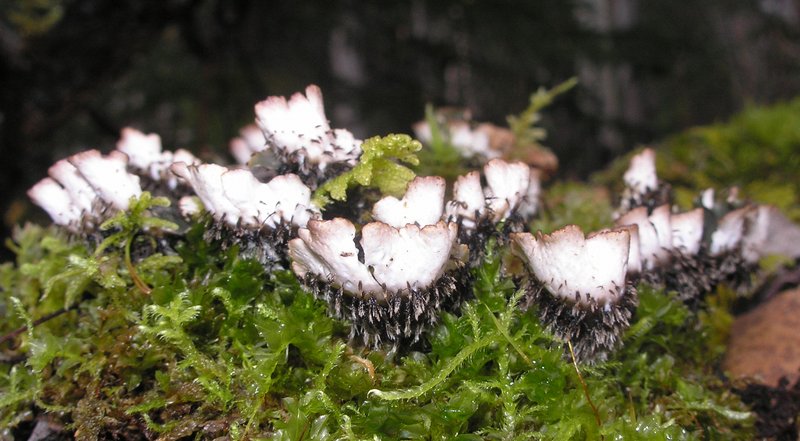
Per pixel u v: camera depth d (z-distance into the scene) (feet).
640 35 1.52
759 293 0.69
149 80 1.67
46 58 1.10
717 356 0.61
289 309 0.47
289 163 0.50
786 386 0.58
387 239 0.42
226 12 1.42
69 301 0.52
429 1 1.39
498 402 0.46
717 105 2.88
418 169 0.69
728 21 2.97
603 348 0.48
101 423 0.47
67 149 1.65
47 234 0.67
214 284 0.49
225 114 1.55
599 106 1.88
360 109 1.63
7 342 0.56
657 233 0.53
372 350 0.47
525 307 0.48
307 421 0.44
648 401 0.52
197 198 0.52
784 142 1.00
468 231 0.49
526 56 1.45
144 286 0.51
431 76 1.72
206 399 0.47
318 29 1.52
